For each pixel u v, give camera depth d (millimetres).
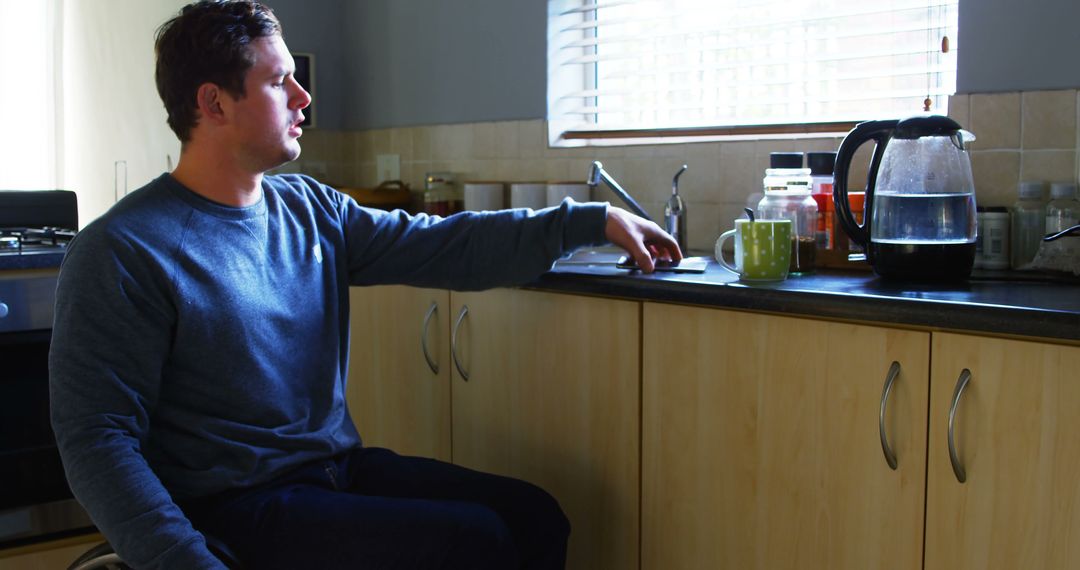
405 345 2287
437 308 2193
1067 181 1815
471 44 2875
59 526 2012
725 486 1717
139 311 1443
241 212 1582
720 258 1812
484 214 1891
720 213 2344
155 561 1327
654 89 2527
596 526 1926
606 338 1858
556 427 1973
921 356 1462
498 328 2061
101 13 3094
